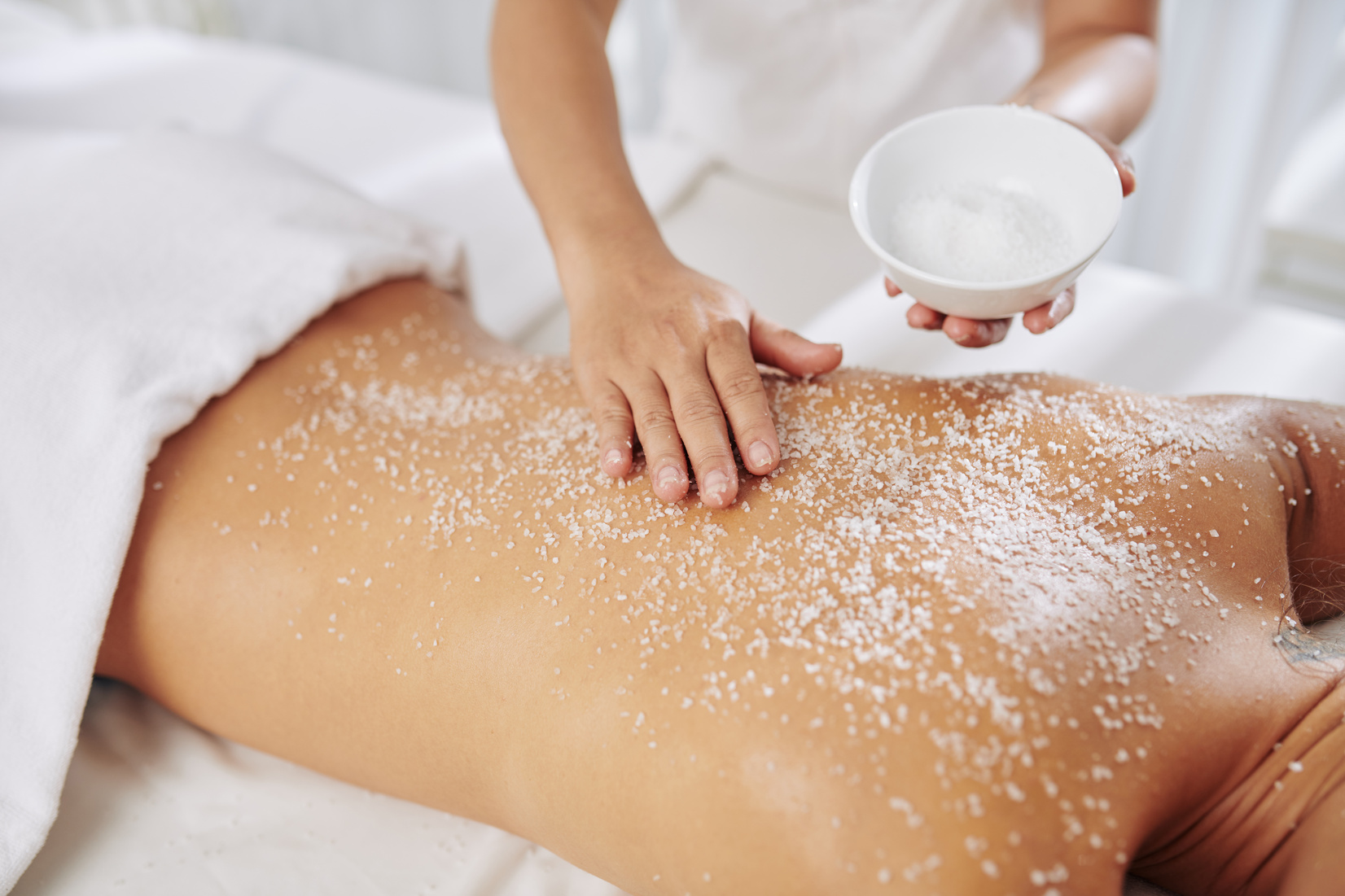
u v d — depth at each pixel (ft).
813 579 2.08
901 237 2.41
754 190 5.16
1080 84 3.25
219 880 2.49
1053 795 1.75
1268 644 2.00
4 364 2.68
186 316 2.88
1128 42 3.55
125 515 2.53
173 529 2.61
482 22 8.92
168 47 6.60
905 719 1.83
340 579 2.44
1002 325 2.44
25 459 2.56
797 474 2.34
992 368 3.69
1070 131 2.40
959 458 2.32
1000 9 4.42
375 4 8.92
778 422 2.51
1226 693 1.89
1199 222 6.79
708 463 2.26
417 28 9.05
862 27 4.52
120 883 2.49
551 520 2.38
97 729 2.93
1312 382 3.57
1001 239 2.31
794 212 4.97
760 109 4.91
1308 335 3.79
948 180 2.54
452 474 2.57
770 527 2.22
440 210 4.93
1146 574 2.05
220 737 2.91
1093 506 2.18
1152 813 1.79
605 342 2.62
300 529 2.54
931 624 1.95
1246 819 1.94
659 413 2.41
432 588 2.35
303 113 5.90
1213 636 1.96
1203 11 6.04
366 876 2.50
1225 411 2.41
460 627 2.28
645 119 8.77
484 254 4.62
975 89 4.61
